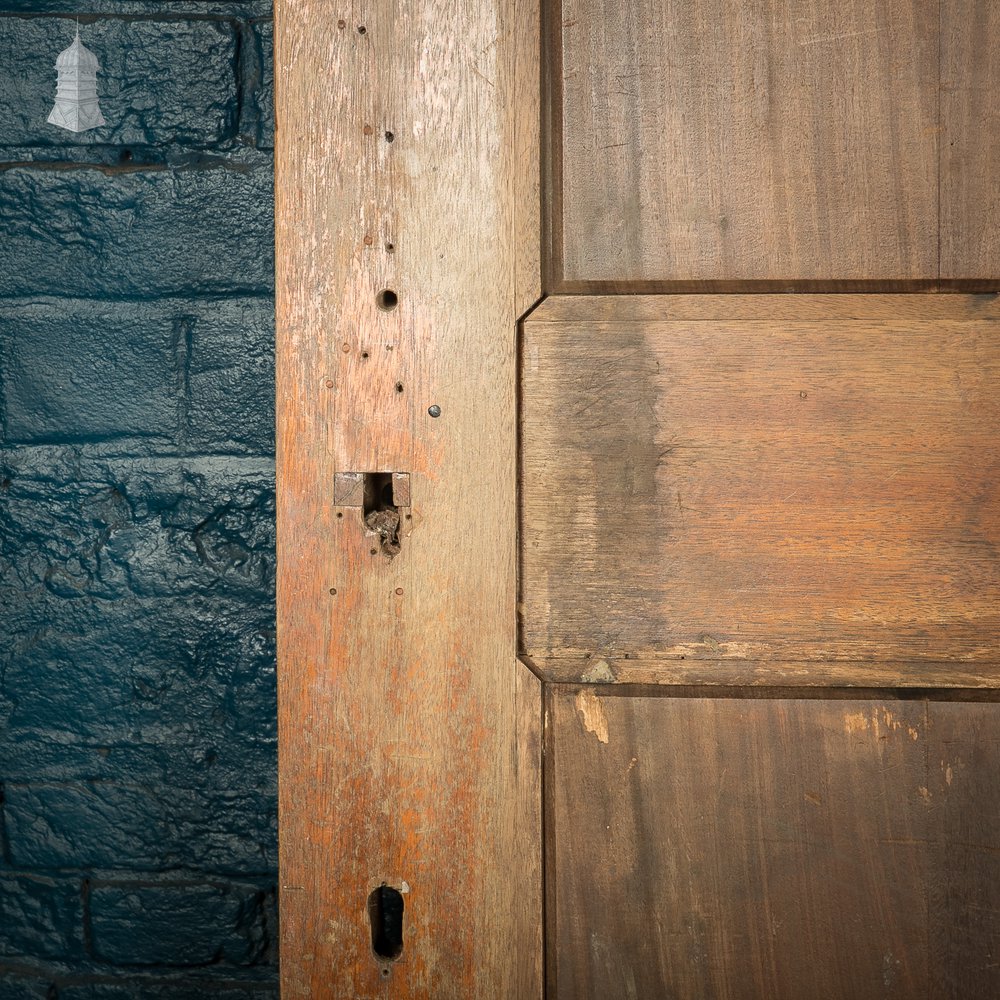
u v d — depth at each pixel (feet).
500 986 2.84
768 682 2.80
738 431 2.79
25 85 3.60
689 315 2.80
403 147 2.82
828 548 2.78
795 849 2.78
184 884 3.69
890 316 2.77
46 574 3.65
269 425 3.64
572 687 2.83
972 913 2.74
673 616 2.81
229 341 3.63
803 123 2.77
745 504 2.79
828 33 2.76
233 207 3.61
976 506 2.76
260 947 3.69
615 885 2.82
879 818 2.77
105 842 3.67
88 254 3.61
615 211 2.80
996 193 2.74
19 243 3.60
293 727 2.87
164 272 3.62
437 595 2.84
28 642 3.66
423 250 2.82
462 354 2.82
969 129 2.74
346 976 2.87
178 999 3.69
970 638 2.76
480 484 2.83
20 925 3.69
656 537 2.81
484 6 2.81
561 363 2.81
